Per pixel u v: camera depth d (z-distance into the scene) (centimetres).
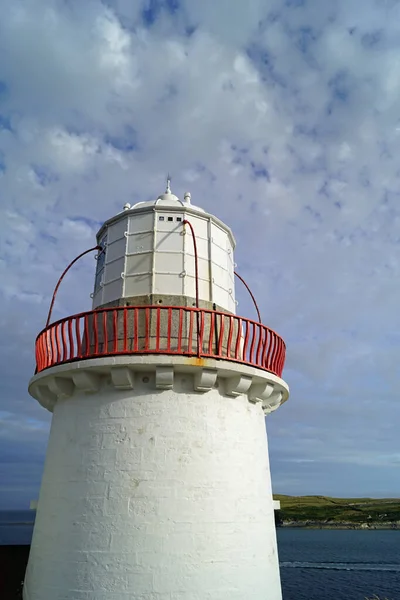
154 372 835
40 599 766
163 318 911
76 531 761
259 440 925
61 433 872
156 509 749
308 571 4462
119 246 1045
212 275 1032
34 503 1003
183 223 1030
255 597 782
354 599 3244
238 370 834
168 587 710
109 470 780
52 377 866
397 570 4541
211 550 753
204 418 830
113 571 718
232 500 808
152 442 789
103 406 830
